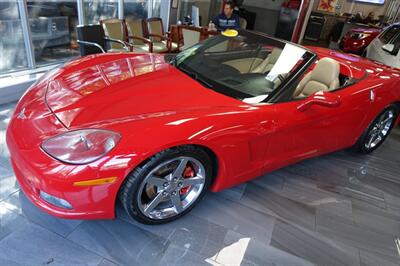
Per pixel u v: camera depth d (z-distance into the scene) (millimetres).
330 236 1914
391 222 2162
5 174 1963
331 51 3242
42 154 1348
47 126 1455
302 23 7312
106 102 1627
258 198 2129
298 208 2115
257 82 1998
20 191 1836
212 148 1601
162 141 1417
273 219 1962
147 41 4395
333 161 2850
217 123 1598
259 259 1648
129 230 1681
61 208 1426
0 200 1744
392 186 2627
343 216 2125
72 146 1347
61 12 4070
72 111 1541
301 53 2088
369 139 2918
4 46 3461
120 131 1403
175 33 5070
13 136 1488
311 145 2252
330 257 1755
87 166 1316
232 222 1866
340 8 10906
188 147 1535
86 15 4535
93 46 3725
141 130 1418
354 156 3021
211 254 1624
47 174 1312
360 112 2459
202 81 2010
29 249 1487
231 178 1835
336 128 2336
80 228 1646
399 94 2756
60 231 1609
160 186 1596
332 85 2408
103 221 1706
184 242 1665
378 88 2551
